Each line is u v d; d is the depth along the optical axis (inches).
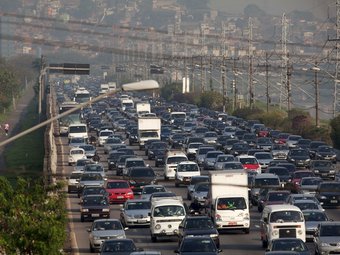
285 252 4279.0
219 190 6501.0
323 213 5777.6
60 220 4694.9
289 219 5398.6
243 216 6087.6
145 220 6417.3
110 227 5536.4
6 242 3841.0
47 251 3983.8
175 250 5034.5
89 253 5467.5
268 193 6909.5
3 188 4498.0
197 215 6013.8
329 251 5049.2
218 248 5211.6
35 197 4719.5
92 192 7268.7
